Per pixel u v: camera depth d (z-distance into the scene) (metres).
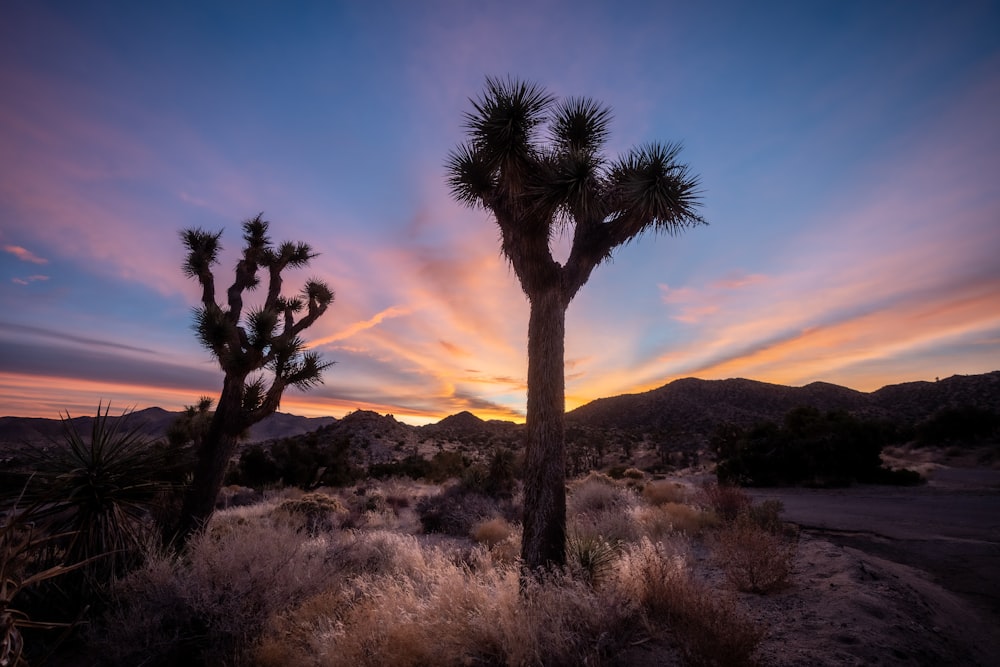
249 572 5.46
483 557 7.88
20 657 2.05
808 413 27.14
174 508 9.20
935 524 11.80
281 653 4.34
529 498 6.18
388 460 62.31
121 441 6.38
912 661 4.25
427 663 4.14
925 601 5.99
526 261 6.61
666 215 6.33
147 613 4.74
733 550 6.79
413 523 14.92
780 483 24.34
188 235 11.51
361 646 4.27
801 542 9.79
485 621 4.57
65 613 5.23
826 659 4.23
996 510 13.41
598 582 6.02
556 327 6.57
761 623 5.23
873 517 13.22
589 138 7.59
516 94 6.30
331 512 14.27
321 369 10.17
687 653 4.07
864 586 6.25
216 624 4.72
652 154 6.45
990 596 6.43
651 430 104.62
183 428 13.61
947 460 34.62
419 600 5.20
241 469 30.38
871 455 23.16
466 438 110.75
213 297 11.16
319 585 5.89
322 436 73.56
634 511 11.88
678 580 5.30
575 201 6.07
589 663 3.95
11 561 2.23
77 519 5.76
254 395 9.85
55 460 5.98
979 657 4.64
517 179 6.30
